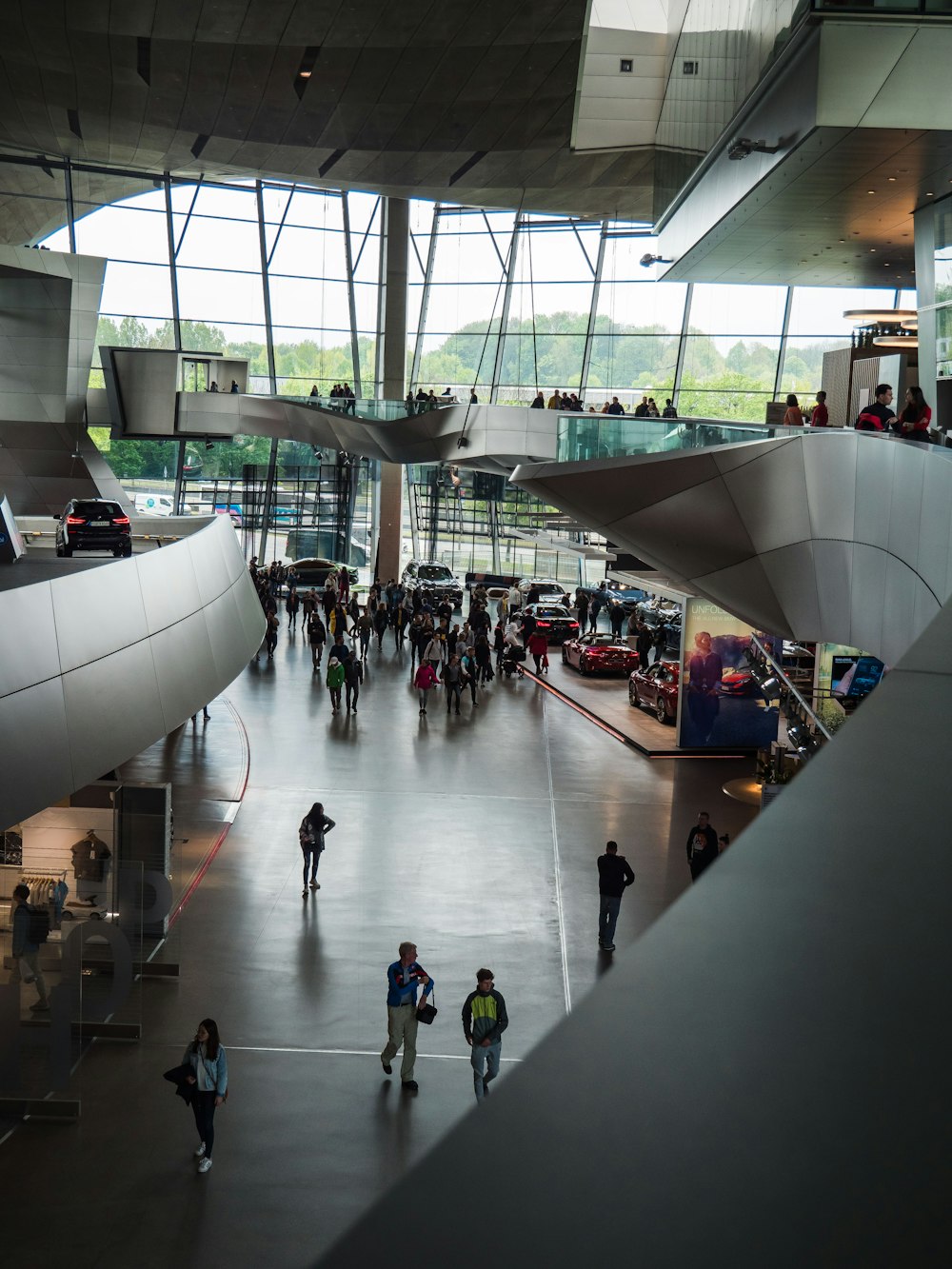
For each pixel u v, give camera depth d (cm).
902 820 158
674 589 2789
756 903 131
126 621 1438
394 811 2231
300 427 4662
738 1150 90
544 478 1841
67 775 1195
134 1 2662
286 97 3347
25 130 4153
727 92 2192
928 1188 88
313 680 3619
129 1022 1288
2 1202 966
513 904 1753
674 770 2622
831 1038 104
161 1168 1023
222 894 1770
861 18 1542
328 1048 1277
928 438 1455
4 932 1119
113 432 4769
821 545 1550
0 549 2202
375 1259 76
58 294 4178
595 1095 95
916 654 268
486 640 3744
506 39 2812
